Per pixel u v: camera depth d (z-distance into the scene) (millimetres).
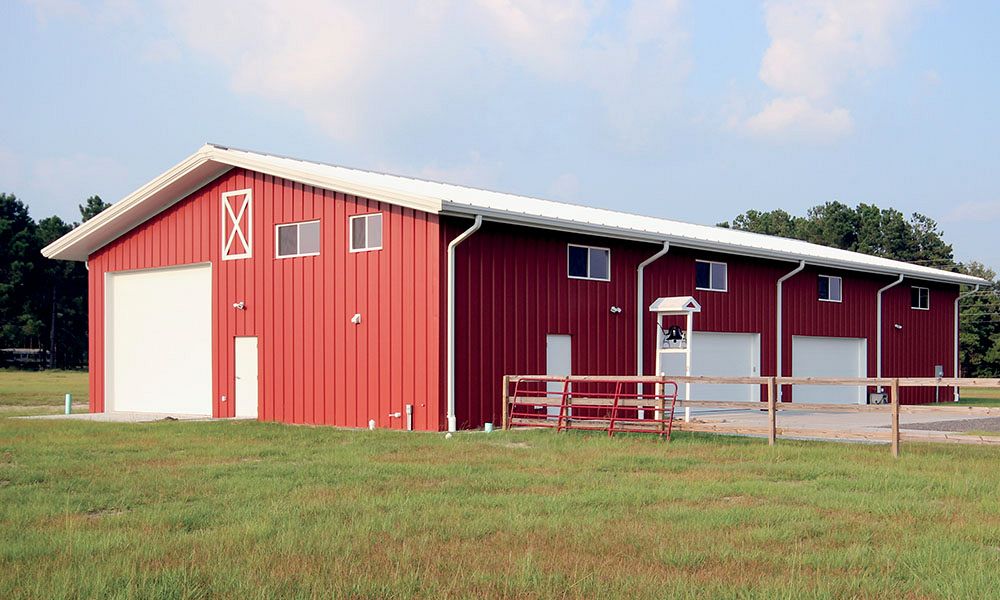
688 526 8773
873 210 79875
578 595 6492
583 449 15109
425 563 7367
